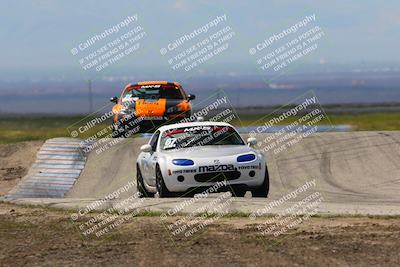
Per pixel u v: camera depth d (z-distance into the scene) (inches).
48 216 1243.2
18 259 935.0
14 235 1088.2
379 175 1946.4
